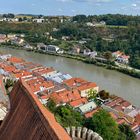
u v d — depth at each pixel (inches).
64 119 3319.4
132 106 5364.2
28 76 6894.7
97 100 5733.3
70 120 3351.4
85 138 943.7
